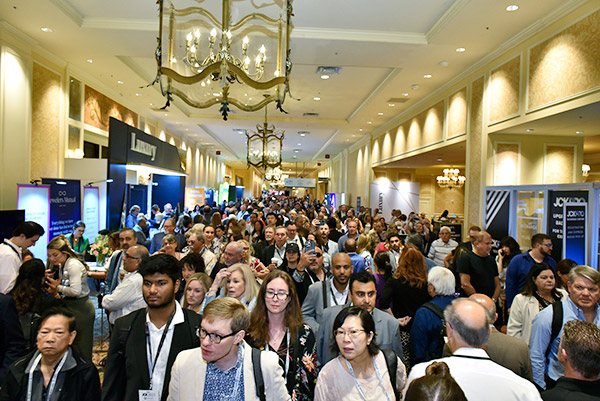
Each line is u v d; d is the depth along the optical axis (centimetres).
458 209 1803
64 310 184
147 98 1149
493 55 693
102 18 640
